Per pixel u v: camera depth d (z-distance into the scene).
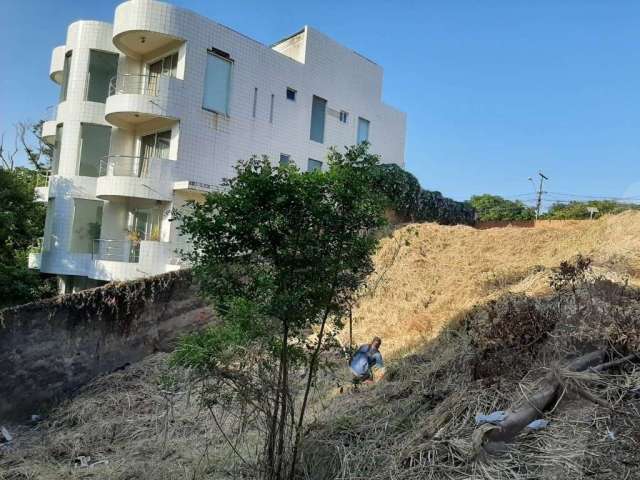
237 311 5.73
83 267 19.27
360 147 6.34
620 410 5.98
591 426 5.95
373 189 6.78
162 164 17.77
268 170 6.02
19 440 9.81
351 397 8.93
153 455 8.33
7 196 20.50
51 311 11.57
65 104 19.89
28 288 19.12
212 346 5.80
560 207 36.56
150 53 19.83
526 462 5.64
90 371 12.01
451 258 15.08
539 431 6.04
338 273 6.33
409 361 9.75
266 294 5.92
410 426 7.16
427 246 15.95
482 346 7.44
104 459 8.59
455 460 5.95
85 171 19.69
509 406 6.41
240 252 6.14
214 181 19.06
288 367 6.59
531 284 11.35
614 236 13.70
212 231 6.01
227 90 19.53
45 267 19.75
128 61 19.95
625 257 11.46
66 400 11.20
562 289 8.34
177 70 18.62
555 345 7.04
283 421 6.29
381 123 26.45
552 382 6.51
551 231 15.68
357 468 6.36
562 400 6.45
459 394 6.98
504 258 14.57
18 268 19.45
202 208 6.16
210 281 6.13
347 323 13.31
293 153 21.86
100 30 19.88
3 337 10.98
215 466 7.55
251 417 7.50
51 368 11.49
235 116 19.69
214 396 6.62
